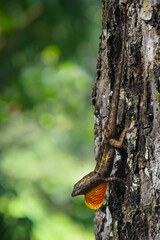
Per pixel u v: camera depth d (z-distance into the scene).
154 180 4.38
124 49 4.62
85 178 4.89
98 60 5.02
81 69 15.76
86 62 15.90
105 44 4.88
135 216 4.55
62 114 16.91
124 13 4.60
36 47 15.35
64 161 19.42
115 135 4.73
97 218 5.09
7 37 15.12
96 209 5.11
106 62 4.87
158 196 4.36
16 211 8.52
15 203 8.66
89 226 12.43
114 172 4.79
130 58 4.57
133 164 4.55
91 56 15.76
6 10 14.55
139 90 4.53
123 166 4.73
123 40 4.60
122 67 4.63
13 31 15.02
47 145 19.56
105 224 4.94
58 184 18.67
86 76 15.28
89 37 14.84
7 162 18.42
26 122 18.14
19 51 15.23
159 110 4.35
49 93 14.94
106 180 4.73
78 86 14.89
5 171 17.97
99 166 4.80
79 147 19.58
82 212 13.13
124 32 4.60
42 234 9.03
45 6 14.02
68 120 17.28
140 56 4.51
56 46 15.35
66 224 11.45
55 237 9.69
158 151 4.36
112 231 4.82
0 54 15.16
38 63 15.76
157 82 4.38
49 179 18.77
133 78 4.57
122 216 4.71
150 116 4.42
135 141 4.53
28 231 8.45
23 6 14.12
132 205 4.59
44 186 18.47
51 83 14.99
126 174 4.68
